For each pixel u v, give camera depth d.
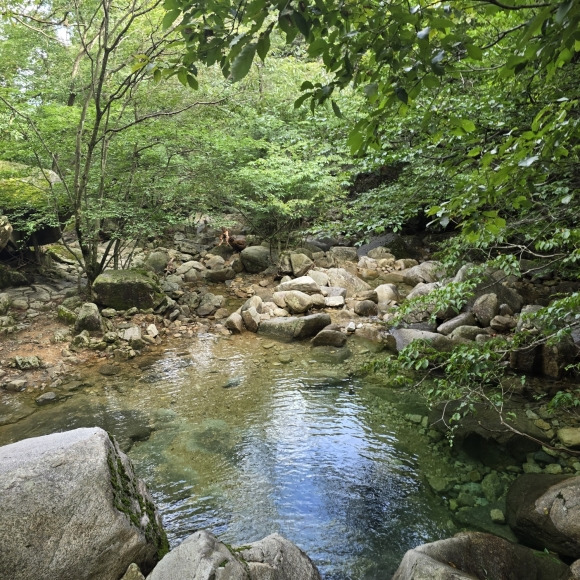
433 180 4.75
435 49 1.38
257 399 5.47
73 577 2.26
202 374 6.21
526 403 5.05
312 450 4.40
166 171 9.07
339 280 9.94
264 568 2.30
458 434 4.58
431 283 9.01
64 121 8.17
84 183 7.94
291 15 1.16
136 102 8.65
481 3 1.37
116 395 5.61
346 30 1.32
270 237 11.99
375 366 3.88
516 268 4.00
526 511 3.33
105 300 8.07
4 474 2.37
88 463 2.52
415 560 2.54
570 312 3.09
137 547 2.46
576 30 1.09
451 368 3.40
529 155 1.58
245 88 10.20
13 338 7.02
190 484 3.91
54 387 5.83
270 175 10.00
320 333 7.21
